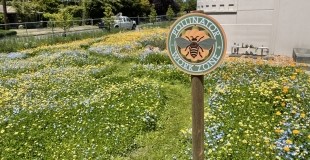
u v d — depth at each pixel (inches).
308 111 250.2
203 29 121.6
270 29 543.5
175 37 125.4
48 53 653.9
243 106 269.1
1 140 234.2
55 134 242.2
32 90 372.8
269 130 224.4
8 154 216.1
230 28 579.2
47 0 1932.8
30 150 220.5
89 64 535.2
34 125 259.1
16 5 1865.2
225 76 374.6
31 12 1879.9
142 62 528.4
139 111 276.2
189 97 347.3
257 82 335.0
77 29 1256.8
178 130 260.1
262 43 554.3
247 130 220.8
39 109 297.7
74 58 571.2
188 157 201.8
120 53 601.3
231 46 581.6
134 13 2176.4
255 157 186.9
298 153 183.6
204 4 607.5
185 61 126.3
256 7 549.6
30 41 836.6
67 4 2078.0
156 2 2468.0
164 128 263.7
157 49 655.1
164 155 220.7
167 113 294.2
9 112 295.3
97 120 262.4
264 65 420.5
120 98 314.8
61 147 223.5
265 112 258.1
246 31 564.7
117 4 2018.9
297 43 525.3
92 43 790.5
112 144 224.8
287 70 392.2
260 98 285.0
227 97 296.7
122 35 890.7
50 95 351.3
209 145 205.6
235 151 195.0
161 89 353.4
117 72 488.7
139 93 329.4
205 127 234.2
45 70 482.9
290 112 247.4
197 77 128.0
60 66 521.0
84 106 299.1
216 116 254.2
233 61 450.0
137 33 924.6
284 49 535.8
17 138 237.6
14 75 472.1
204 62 124.1
